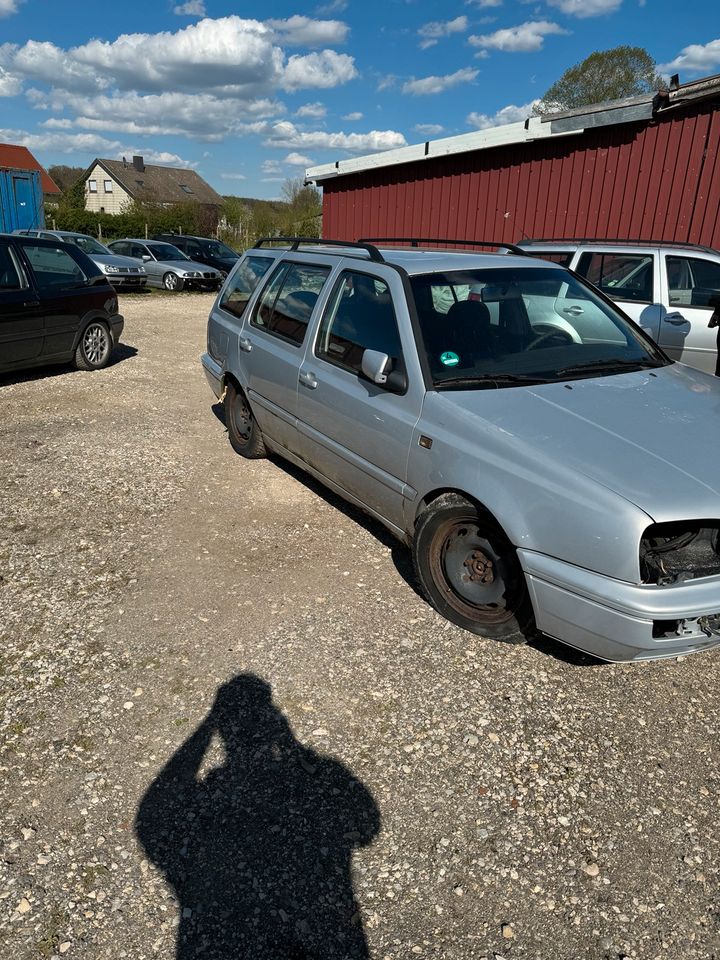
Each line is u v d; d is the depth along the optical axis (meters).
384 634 3.49
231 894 2.20
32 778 2.60
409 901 2.20
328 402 4.30
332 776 2.65
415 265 4.14
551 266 4.55
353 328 4.24
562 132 10.82
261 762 2.71
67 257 8.67
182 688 3.07
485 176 12.39
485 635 3.45
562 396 3.49
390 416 3.75
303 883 2.24
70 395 7.84
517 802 2.56
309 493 5.23
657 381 3.77
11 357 7.76
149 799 2.53
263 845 2.37
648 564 2.77
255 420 5.58
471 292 4.06
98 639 3.40
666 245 7.40
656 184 10.25
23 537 4.39
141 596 3.78
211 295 19.77
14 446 6.06
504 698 3.06
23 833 2.38
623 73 39.56
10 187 20.67
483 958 2.04
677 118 9.84
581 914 2.18
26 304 7.81
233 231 45.00
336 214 15.84
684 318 7.04
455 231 13.12
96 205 62.88
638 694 3.12
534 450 3.07
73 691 3.04
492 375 3.66
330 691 3.08
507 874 2.29
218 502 5.00
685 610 2.71
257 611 3.67
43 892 2.19
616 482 2.84
